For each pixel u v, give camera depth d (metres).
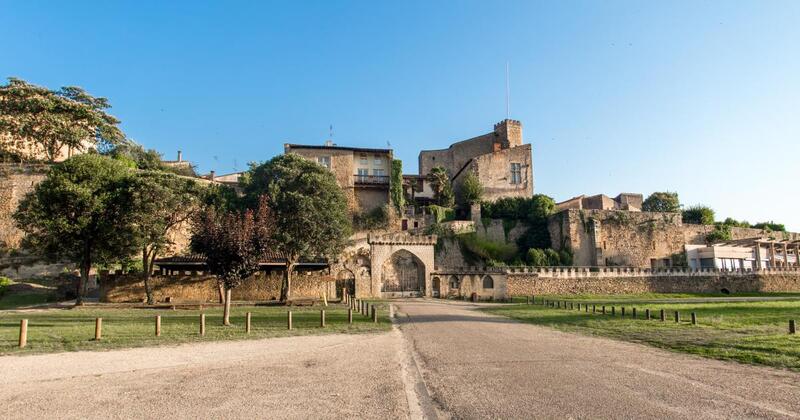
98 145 69.38
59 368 11.91
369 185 71.75
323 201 47.41
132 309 36.00
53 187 38.34
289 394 9.03
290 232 45.12
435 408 7.96
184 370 11.61
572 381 9.97
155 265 47.19
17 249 52.69
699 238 77.56
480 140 91.06
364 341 17.44
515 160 81.81
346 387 9.62
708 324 22.47
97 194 39.69
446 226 69.19
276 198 46.97
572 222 70.69
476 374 10.88
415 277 60.16
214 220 24.77
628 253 72.19
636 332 19.83
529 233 74.44
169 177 44.16
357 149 72.44
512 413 7.57
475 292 54.03
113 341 16.97
